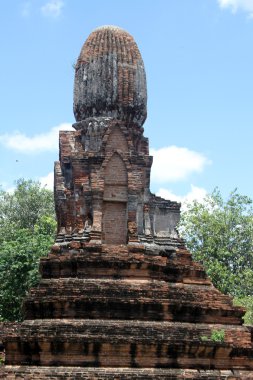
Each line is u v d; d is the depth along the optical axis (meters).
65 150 28.06
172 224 27.91
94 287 24.03
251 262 51.03
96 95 28.19
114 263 24.77
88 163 27.09
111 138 27.23
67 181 27.80
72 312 23.53
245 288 48.16
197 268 26.34
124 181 26.95
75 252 25.59
